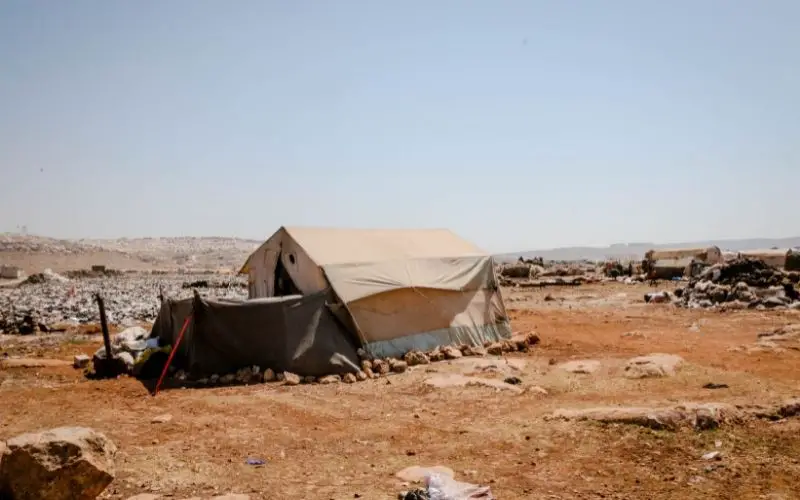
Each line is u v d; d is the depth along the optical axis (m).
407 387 12.24
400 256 16.86
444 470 7.08
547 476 6.88
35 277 61.59
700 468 7.00
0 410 10.62
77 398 11.60
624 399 10.33
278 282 16.77
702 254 47.41
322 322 14.12
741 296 26.19
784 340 16.45
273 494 6.42
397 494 6.36
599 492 6.38
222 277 79.25
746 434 8.12
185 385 12.82
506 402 10.61
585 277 51.97
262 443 8.40
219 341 13.38
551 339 18.59
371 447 8.20
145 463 7.46
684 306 27.59
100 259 132.62
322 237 16.66
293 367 13.33
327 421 9.65
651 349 16.19
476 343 17.11
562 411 9.29
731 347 15.91
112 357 14.06
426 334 16.06
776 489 6.35
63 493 5.59
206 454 7.89
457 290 17.09
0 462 6.20
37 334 22.67
